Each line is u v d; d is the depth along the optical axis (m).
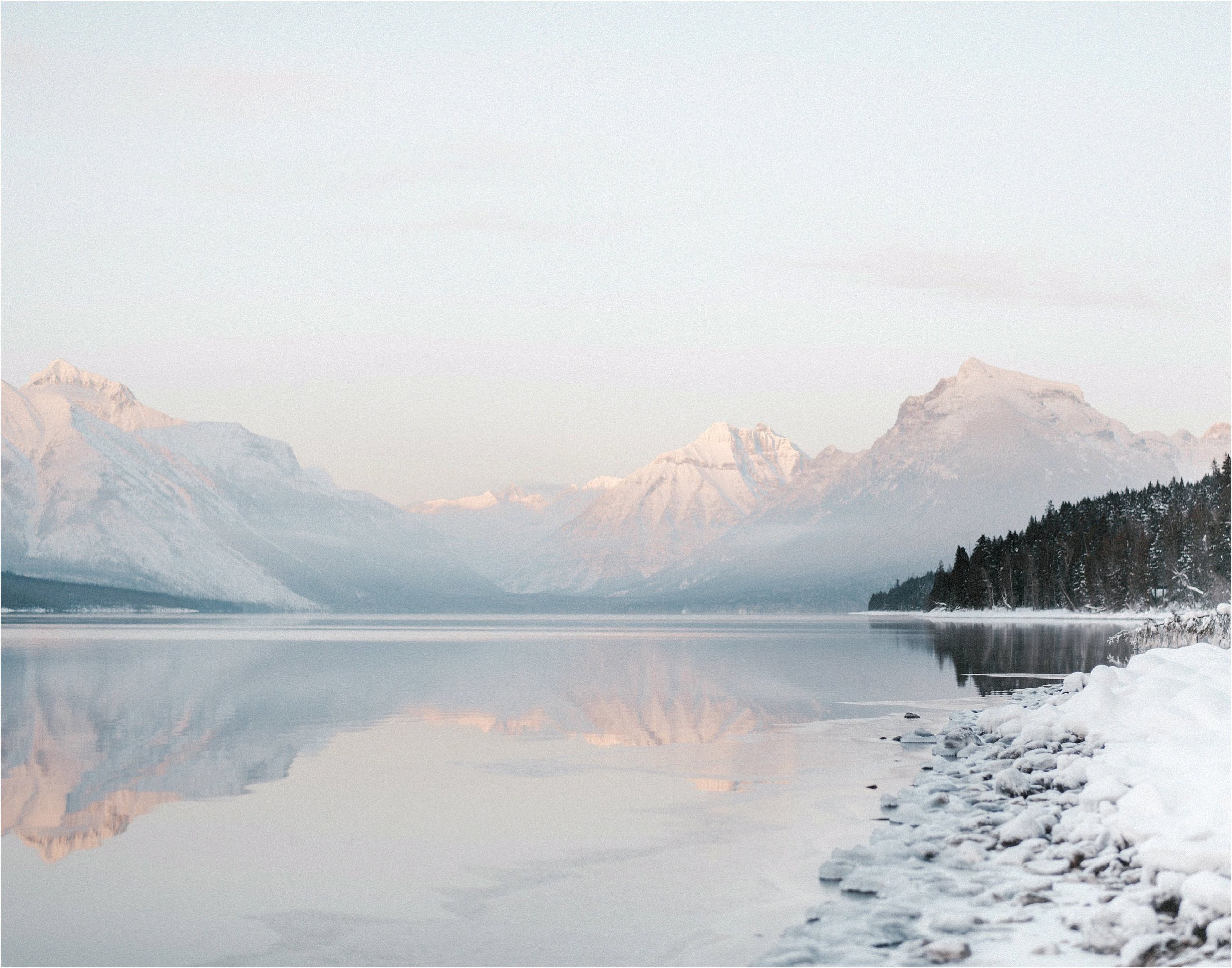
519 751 28.42
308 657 77.19
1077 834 15.66
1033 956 11.68
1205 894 12.02
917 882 14.61
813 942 12.54
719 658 74.06
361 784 23.73
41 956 13.27
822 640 105.44
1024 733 24.08
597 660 72.62
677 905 14.89
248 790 23.00
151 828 19.58
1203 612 53.06
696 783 23.61
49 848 18.16
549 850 17.88
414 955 13.19
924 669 57.97
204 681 52.53
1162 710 21.41
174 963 13.03
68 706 39.81
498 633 154.12
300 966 12.91
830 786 23.14
